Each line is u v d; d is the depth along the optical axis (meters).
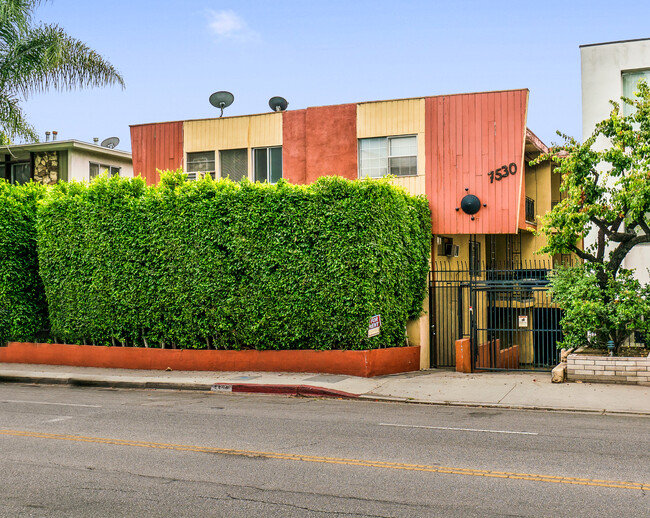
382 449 9.12
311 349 17.17
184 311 17.97
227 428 10.74
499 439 9.74
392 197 17.56
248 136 22.81
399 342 18.62
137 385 16.41
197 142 23.47
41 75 24.28
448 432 10.30
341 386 15.13
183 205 17.95
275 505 6.73
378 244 16.69
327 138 21.69
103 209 18.94
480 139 19.98
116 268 18.75
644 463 8.24
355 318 16.69
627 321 15.04
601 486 7.27
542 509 6.53
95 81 24.89
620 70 18.64
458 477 7.68
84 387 16.69
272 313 17.17
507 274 25.44
